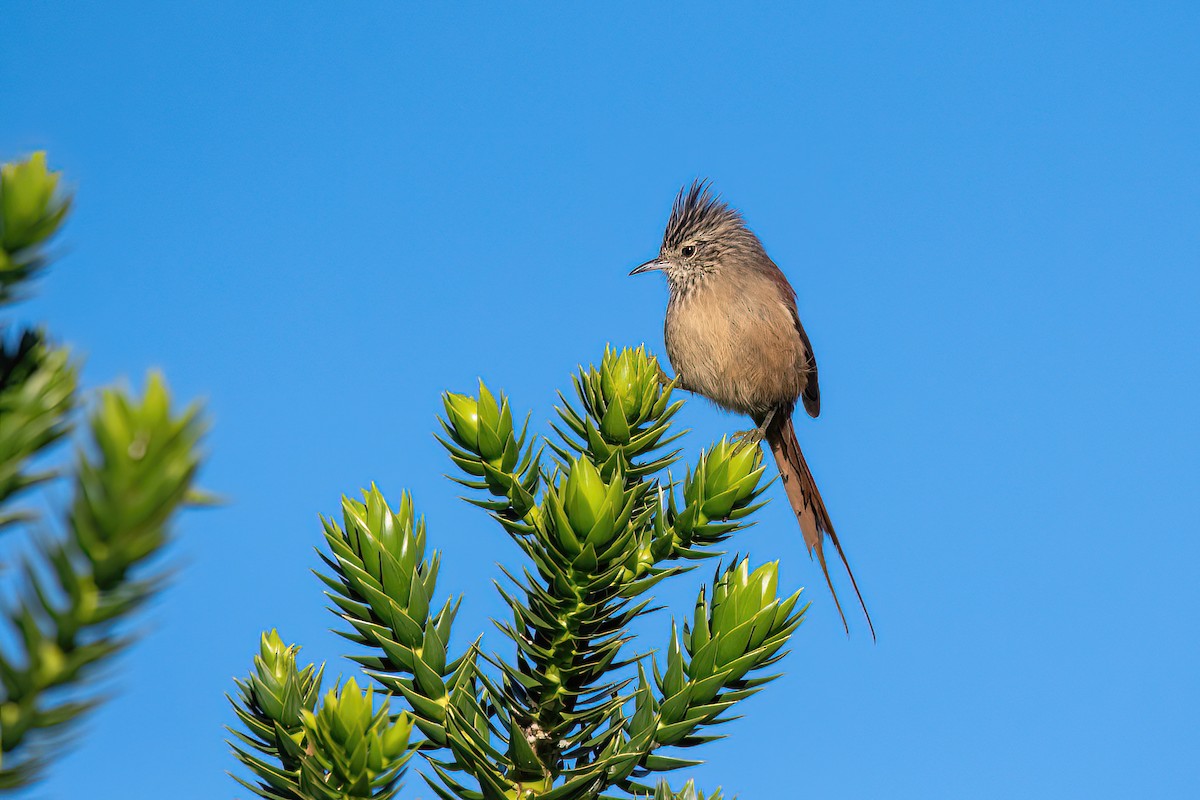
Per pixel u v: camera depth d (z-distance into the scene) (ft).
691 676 15.19
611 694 15.70
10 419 8.21
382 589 14.84
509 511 16.67
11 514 7.88
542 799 14.08
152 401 6.63
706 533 17.10
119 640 7.23
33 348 8.81
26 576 6.94
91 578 6.95
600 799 14.49
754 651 14.99
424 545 15.43
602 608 15.87
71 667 7.18
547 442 17.87
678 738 14.96
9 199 7.87
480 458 16.62
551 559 15.08
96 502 6.54
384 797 11.96
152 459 6.59
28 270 8.13
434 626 15.06
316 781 11.82
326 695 11.99
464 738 14.37
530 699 15.81
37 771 7.34
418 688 14.90
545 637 15.70
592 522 14.78
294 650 14.85
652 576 15.92
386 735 11.85
